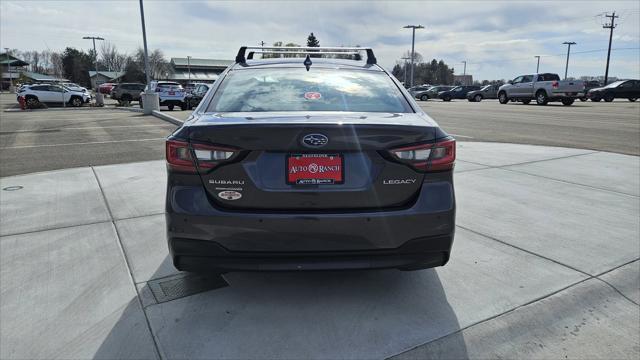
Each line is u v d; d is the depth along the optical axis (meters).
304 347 2.45
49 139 10.88
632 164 7.12
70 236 4.01
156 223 4.35
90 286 3.10
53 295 2.98
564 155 7.98
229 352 2.40
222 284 3.12
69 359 2.35
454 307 2.84
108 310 2.80
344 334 2.56
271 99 3.02
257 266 2.54
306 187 2.49
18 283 3.14
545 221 4.37
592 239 3.91
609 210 4.71
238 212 2.48
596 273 3.26
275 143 2.44
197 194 2.51
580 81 26.28
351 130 2.46
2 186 5.81
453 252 3.65
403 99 3.16
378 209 2.54
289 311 2.79
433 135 2.60
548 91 26.36
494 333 2.59
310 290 3.04
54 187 5.75
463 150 8.59
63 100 28.86
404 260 2.61
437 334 2.57
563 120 15.51
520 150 8.59
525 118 16.61
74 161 7.69
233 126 2.45
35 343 2.48
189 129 2.53
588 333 2.61
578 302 2.91
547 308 2.83
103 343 2.48
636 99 35.44
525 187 5.67
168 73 98.06
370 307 2.84
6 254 3.62
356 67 3.63
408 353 2.42
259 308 2.82
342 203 2.51
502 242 3.85
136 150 8.98
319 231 2.47
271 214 2.47
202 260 2.56
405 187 2.56
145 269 3.35
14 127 14.08
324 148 2.46
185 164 2.52
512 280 3.17
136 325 2.64
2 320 2.70
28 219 4.46
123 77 87.25
